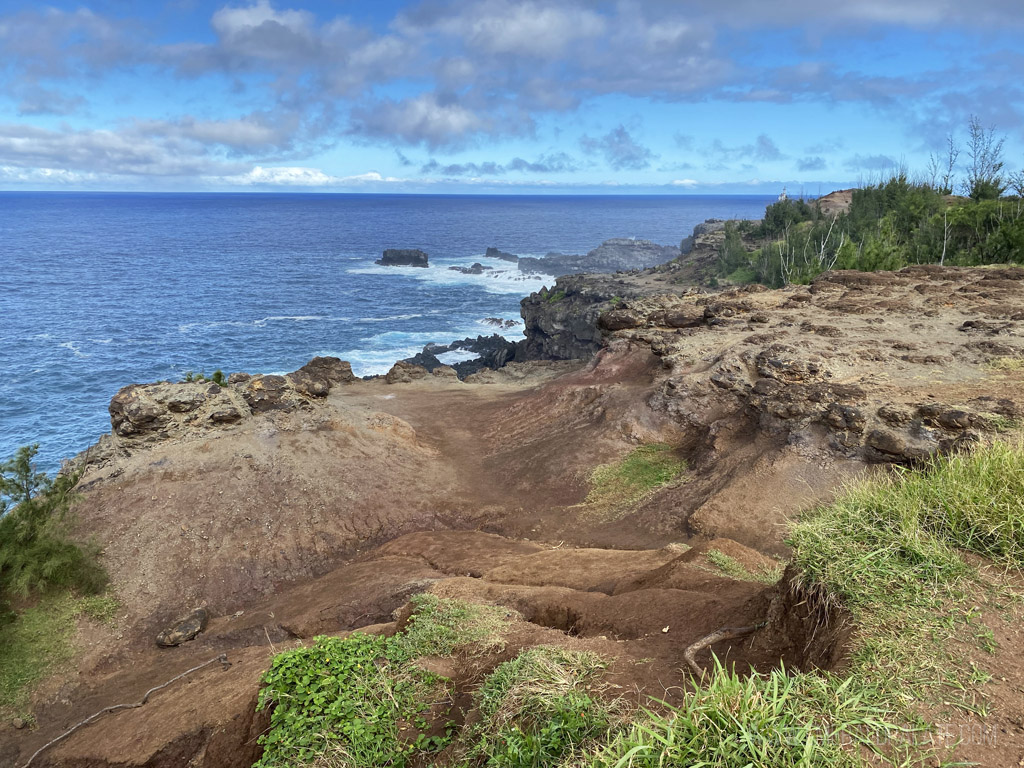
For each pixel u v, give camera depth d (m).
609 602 9.70
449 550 21.33
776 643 6.32
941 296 31.73
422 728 7.08
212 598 21.61
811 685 4.36
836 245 89.38
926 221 76.00
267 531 24.48
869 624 5.04
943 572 5.39
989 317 28.25
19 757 15.14
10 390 74.31
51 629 18.92
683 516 22.11
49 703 16.98
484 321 113.50
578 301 90.50
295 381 31.75
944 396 21.16
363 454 29.94
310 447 29.06
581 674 6.26
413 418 37.66
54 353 89.62
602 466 27.11
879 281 36.06
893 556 5.68
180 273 172.12
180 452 26.77
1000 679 4.29
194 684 14.21
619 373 34.50
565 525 23.94
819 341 27.59
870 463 20.61
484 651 8.23
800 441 22.17
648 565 14.76
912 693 4.26
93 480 25.00
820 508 7.06
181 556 22.69
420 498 27.67
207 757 8.91
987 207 64.81
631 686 5.95
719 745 3.82
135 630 19.81
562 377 39.53
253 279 162.12
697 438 26.84
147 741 11.71
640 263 192.75
